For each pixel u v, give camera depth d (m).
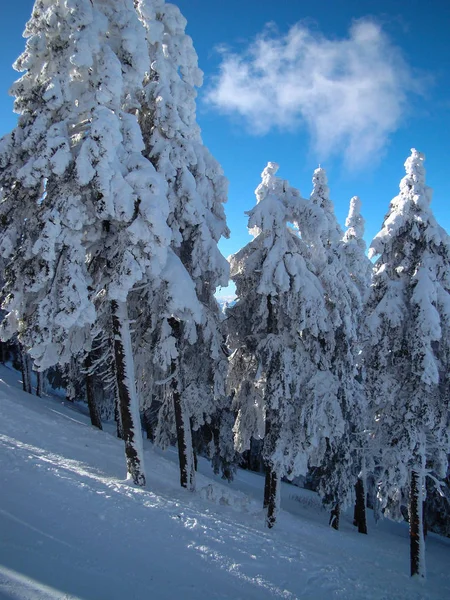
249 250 16.25
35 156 10.23
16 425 14.91
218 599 6.70
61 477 9.77
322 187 18.11
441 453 13.48
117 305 12.31
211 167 15.55
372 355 13.48
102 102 10.73
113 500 9.38
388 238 13.56
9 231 11.20
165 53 14.58
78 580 5.97
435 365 12.13
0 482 8.48
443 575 14.68
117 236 11.98
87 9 10.60
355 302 18.27
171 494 12.45
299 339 15.06
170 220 13.77
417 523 13.07
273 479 14.12
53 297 10.58
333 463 19.53
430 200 13.57
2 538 6.46
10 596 5.15
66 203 10.54
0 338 12.16
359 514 21.61
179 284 12.58
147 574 6.78
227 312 16.78
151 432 27.72
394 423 13.48
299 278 14.19
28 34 11.36
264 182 18.41
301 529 15.24
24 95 11.25
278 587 7.92
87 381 24.48
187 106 14.43
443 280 13.09
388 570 12.70
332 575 9.53
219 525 10.18
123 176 11.21
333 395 14.85
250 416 16.67
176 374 14.66
